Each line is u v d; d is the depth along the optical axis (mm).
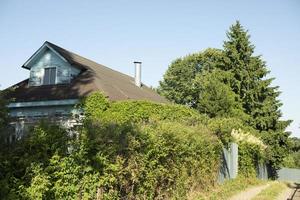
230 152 23922
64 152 8703
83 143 8992
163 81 68312
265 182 30766
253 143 30641
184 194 14727
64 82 26453
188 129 15992
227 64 46906
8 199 7816
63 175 8609
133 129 10812
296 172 51281
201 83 60156
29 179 8109
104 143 9555
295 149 47031
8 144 8336
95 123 9844
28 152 8289
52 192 8438
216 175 20250
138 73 34219
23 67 27641
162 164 12703
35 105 24578
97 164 9336
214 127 22172
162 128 13156
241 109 43781
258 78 46188
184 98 65500
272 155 42812
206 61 65250
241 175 27047
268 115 44969
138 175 10914
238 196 18797
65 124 9297
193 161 15852
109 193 9703
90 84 25141
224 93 41969
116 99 24188
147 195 11734
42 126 8609
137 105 21766
